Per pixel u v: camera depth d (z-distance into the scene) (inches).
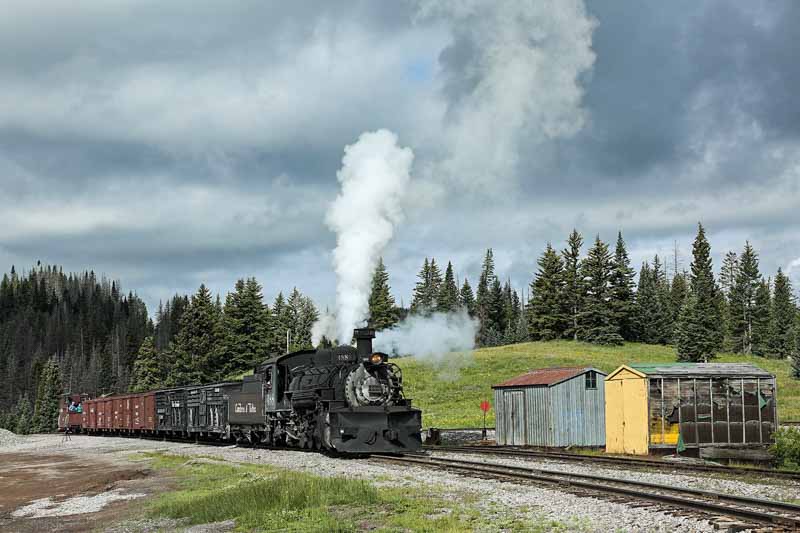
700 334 3321.9
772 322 4229.8
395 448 1063.0
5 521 767.7
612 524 487.5
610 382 1095.0
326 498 640.4
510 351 3447.3
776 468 832.3
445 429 1707.7
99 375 5093.5
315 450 1176.8
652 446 1015.6
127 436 2293.3
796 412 1935.3
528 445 1237.7
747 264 4343.0
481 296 4726.9
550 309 4082.2
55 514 780.6
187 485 885.2
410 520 537.0
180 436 1961.1
